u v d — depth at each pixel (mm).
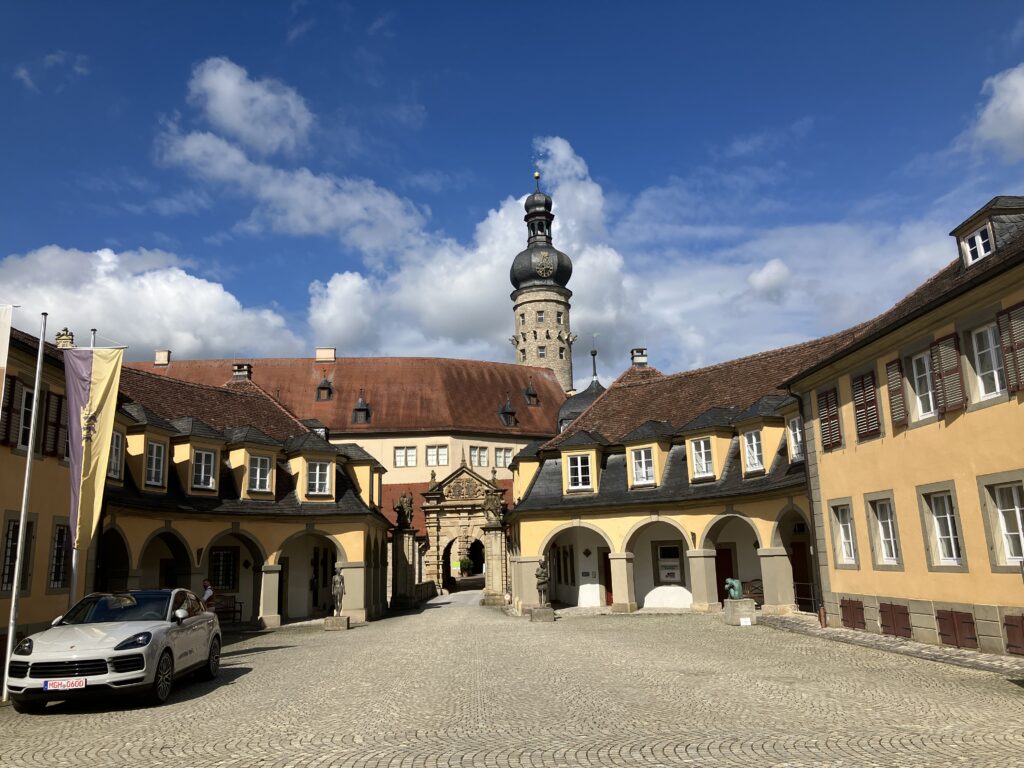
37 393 15273
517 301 94500
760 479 28828
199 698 13469
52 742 10164
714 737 9508
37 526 19281
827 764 8156
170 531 29938
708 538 30984
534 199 95000
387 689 14023
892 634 19281
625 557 32906
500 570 44625
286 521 34500
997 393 15891
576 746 9234
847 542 22047
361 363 74750
